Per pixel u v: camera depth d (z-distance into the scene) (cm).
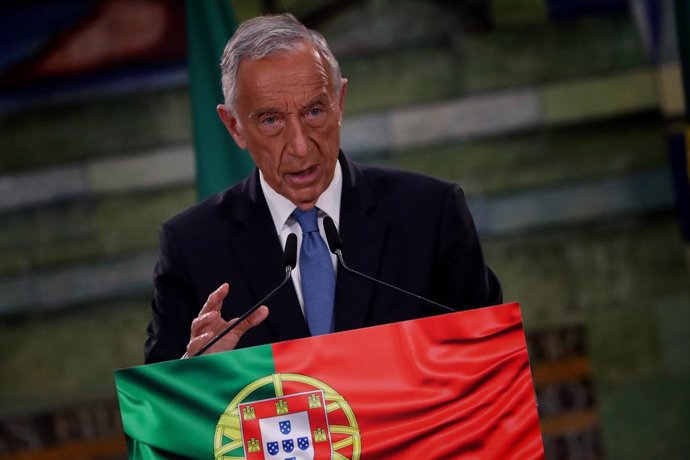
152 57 1156
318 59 412
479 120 1142
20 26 1152
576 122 1142
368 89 1144
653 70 1136
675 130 1134
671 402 1130
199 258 457
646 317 1135
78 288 1153
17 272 1153
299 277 443
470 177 1143
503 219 1142
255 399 340
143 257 1155
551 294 1138
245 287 447
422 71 1143
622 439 1130
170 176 1155
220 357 343
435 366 346
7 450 1140
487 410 345
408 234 452
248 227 456
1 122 1154
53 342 1148
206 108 654
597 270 1138
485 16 1143
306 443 339
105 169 1157
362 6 1142
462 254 455
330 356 344
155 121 1159
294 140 406
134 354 1153
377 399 342
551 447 1130
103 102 1156
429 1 1143
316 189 421
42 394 1146
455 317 349
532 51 1142
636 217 1141
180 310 458
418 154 1144
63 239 1155
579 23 1140
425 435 341
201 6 658
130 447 341
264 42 410
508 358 349
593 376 1134
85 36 1155
